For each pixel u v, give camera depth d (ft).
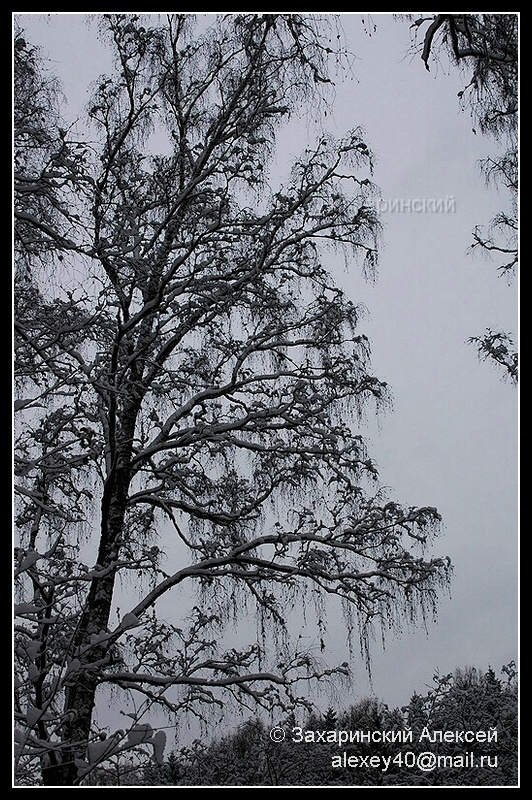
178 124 30.89
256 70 28.53
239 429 29.40
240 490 30.37
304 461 28.91
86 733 22.77
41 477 25.53
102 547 24.94
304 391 29.27
